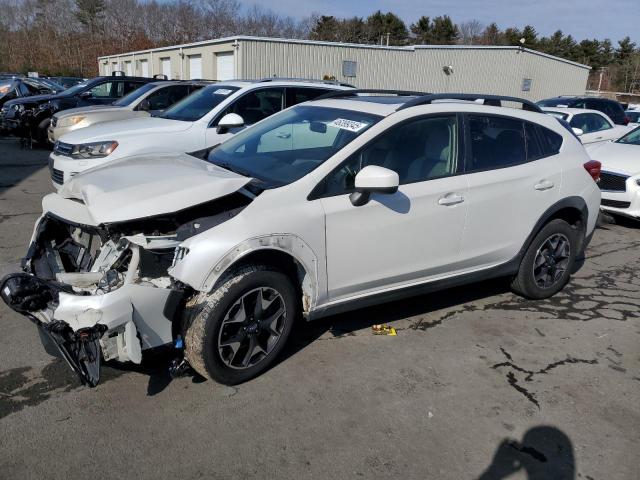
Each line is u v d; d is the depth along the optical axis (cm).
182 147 712
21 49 5906
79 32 6294
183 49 3002
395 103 419
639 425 324
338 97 479
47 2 6256
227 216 322
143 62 3741
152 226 326
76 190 345
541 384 362
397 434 305
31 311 304
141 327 299
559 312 475
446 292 507
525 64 3025
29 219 668
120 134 686
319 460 282
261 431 301
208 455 281
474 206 414
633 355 407
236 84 810
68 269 359
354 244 361
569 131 502
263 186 348
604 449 302
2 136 1554
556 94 3266
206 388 338
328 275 356
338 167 358
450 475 277
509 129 451
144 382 340
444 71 2906
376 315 450
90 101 1298
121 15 6450
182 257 303
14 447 279
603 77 6912
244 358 338
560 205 468
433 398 340
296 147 397
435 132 405
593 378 373
